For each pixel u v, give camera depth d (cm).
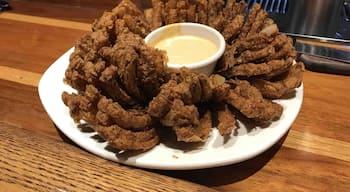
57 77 32
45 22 45
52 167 23
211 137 26
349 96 31
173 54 31
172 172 25
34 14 47
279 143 27
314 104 31
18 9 49
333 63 34
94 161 24
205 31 32
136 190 21
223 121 25
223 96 26
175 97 24
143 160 24
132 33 29
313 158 26
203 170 26
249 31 31
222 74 29
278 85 28
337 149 27
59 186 22
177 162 24
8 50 41
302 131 28
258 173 25
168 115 24
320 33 39
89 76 25
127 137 24
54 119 28
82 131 27
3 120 31
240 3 34
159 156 24
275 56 28
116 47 25
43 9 48
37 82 35
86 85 26
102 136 24
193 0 33
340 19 40
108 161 24
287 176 25
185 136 24
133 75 25
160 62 25
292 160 26
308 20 40
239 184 25
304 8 40
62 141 27
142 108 26
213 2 33
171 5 34
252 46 29
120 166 24
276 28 29
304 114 30
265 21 32
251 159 26
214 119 27
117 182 22
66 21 45
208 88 25
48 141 25
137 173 23
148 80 25
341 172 25
